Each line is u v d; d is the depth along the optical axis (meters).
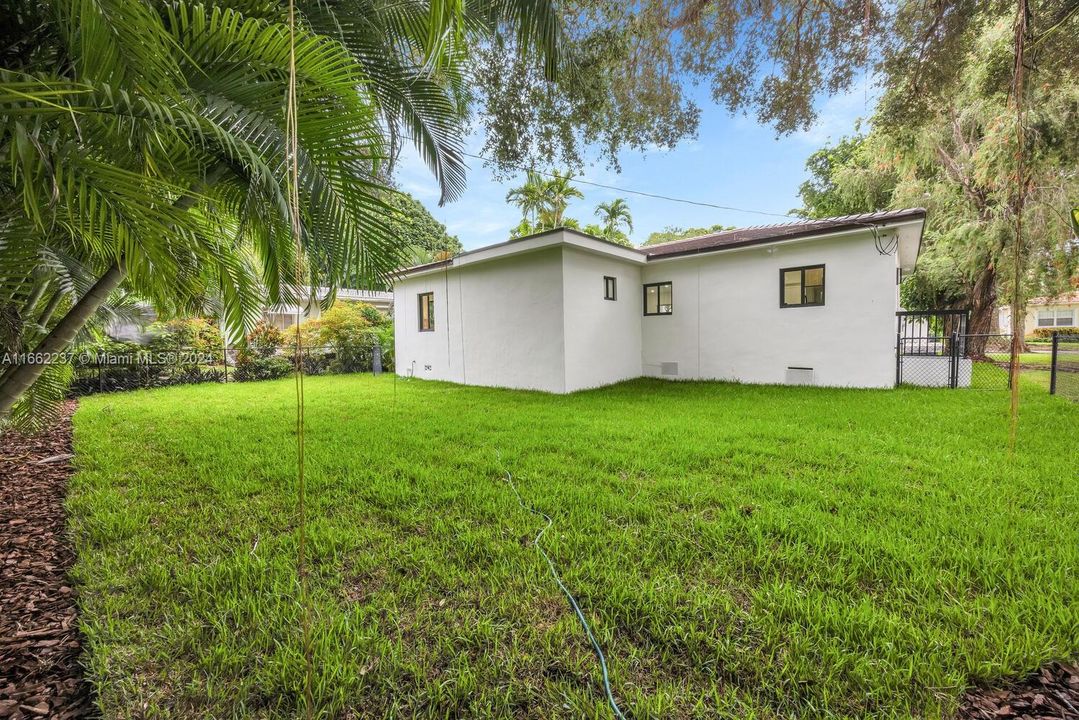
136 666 1.50
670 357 9.25
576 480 3.24
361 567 2.09
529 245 7.70
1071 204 8.17
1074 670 1.42
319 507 2.80
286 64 1.77
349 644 1.59
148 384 9.12
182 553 2.25
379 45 2.90
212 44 1.72
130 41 1.31
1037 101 6.47
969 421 4.82
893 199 11.79
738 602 1.80
